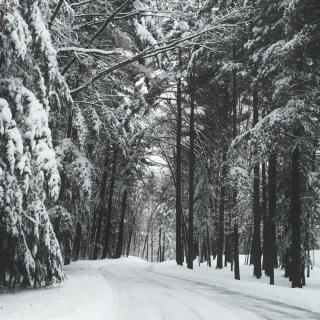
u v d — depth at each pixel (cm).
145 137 3384
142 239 9125
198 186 3512
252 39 2064
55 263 1344
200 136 3491
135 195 5612
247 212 2259
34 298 1070
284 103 1908
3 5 912
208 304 1235
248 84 2394
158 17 1964
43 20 1275
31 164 1134
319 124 1884
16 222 1171
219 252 2958
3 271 1235
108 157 3712
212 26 1791
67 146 2030
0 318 772
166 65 2400
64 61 2034
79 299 1076
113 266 3269
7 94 1130
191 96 2958
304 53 1856
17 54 1049
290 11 1691
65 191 2130
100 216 4322
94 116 2086
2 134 1034
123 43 1961
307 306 1312
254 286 1812
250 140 1895
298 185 1822
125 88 2338
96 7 1897
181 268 2822
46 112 1212
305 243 2077
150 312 1027
